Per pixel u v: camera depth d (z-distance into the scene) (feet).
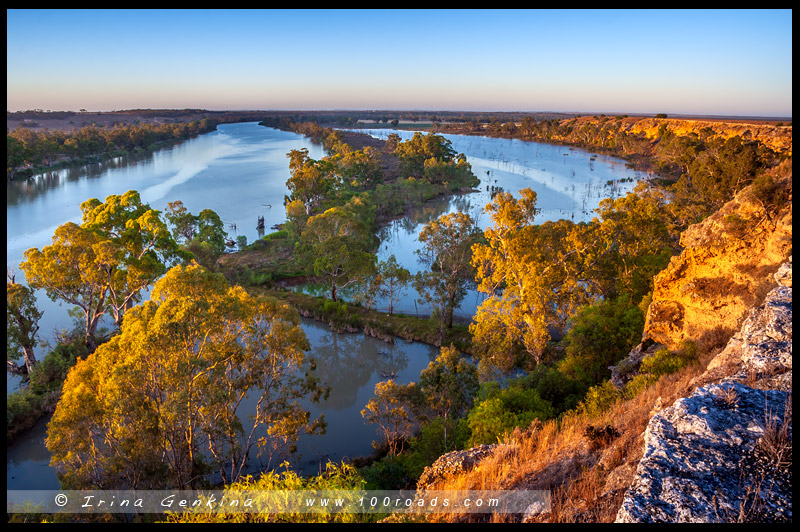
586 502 26.99
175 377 66.13
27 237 230.48
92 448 73.26
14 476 90.27
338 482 48.11
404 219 320.50
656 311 79.92
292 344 82.12
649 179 426.51
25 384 118.93
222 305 73.97
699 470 21.11
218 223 231.71
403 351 144.87
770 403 24.89
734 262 70.08
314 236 197.77
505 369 122.21
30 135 528.22
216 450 76.54
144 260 129.70
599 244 129.59
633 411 38.91
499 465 39.09
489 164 569.23
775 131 453.58
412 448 89.30
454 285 151.84
